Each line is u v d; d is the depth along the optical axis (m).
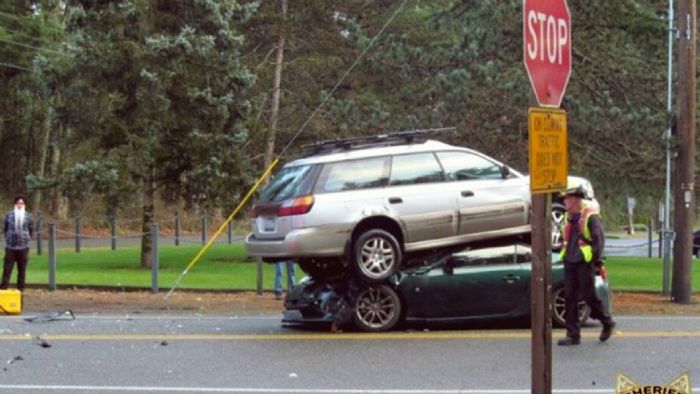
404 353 10.38
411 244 12.03
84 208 36.44
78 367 9.60
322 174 11.88
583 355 10.31
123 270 21.77
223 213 26.42
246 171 24.66
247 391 8.41
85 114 23.73
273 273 21.25
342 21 27.77
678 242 16.97
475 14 19.84
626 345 11.00
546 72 4.84
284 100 28.50
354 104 19.77
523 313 12.10
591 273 10.92
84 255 26.44
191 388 8.55
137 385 8.70
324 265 12.45
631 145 19.20
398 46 19.81
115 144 23.80
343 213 11.70
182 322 13.14
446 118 19.00
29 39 37.41
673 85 19.58
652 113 19.05
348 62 27.52
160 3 24.03
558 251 12.69
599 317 11.13
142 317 13.78
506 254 12.24
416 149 12.41
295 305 12.13
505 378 8.99
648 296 17.81
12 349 10.66
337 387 8.58
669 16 19.19
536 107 4.73
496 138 18.92
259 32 28.09
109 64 22.97
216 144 23.89
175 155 23.94
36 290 17.39
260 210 12.19
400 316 11.98
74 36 23.44
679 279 16.81
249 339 11.43
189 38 23.09
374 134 19.05
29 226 17.05
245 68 24.75
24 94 40.09
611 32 19.95
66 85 23.75
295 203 11.64
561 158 4.88
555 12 4.95
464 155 12.66
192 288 17.52
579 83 19.77
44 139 40.72
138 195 28.20
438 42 20.23
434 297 11.97
